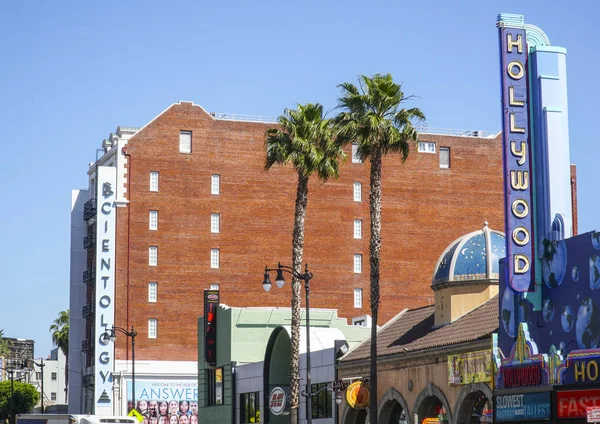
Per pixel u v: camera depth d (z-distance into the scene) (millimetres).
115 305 98062
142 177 99875
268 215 102688
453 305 48375
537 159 38812
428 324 51094
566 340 37188
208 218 101188
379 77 50562
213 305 76562
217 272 100625
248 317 73062
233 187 102125
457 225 107938
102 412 96000
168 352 98625
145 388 97250
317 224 103938
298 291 54938
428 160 107938
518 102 38688
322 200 104438
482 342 42156
